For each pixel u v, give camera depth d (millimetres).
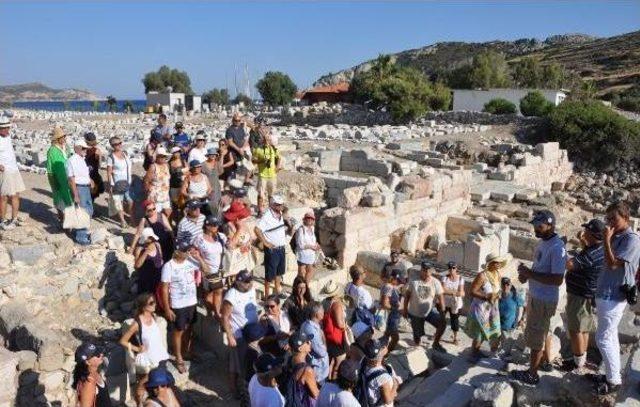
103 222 13414
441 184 19781
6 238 11148
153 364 8445
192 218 10328
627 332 9359
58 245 11250
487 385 7605
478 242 14617
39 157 19812
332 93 76875
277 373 7109
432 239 17953
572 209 25188
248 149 17047
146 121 49938
